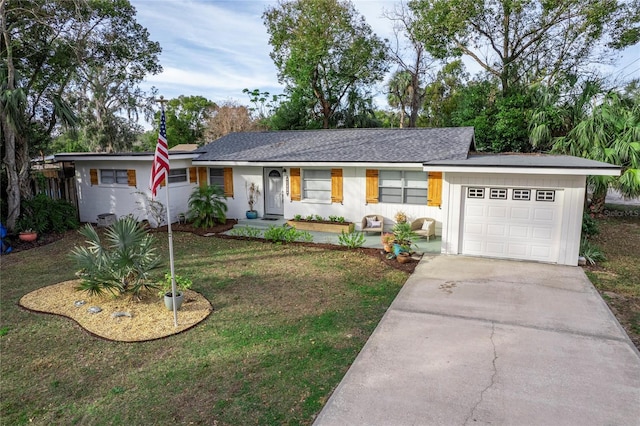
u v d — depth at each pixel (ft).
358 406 15.39
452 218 36.91
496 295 27.04
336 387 16.76
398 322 23.03
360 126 109.40
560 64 81.51
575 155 53.26
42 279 31.37
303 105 105.70
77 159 51.90
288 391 16.55
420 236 42.42
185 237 45.65
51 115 57.57
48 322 23.40
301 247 40.88
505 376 17.34
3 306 25.86
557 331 21.59
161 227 50.01
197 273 32.68
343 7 95.71
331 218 48.75
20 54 51.75
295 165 47.65
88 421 14.97
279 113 106.42
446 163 35.09
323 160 46.19
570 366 18.08
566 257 33.81
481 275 31.35
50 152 85.20
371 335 21.48
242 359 19.16
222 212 50.60
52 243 43.73
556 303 25.48
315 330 22.21
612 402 15.46
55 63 54.90
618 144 49.32
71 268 34.35
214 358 19.29
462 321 23.03
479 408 15.19
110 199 52.65
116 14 56.70
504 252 35.94
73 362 19.08
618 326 22.16
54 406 15.89
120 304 25.77
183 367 18.52
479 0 78.74
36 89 56.18
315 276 31.81
